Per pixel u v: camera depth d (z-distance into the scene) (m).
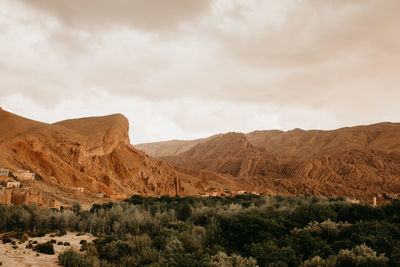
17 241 47.28
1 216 54.34
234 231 50.38
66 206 78.12
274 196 103.50
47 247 41.69
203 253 38.69
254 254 37.22
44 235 54.25
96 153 137.25
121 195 111.00
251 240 46.44
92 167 125.00
